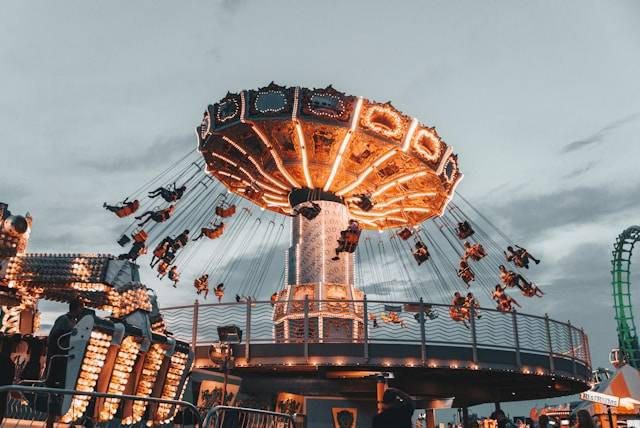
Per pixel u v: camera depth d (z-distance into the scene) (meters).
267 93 26.28
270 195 32.31
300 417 21.25
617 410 31.64
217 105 28.06
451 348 20.39
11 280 9.62
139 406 9.27
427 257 29.78
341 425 21.36
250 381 21.67
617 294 69.31
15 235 9.07
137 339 9.23
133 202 26.34
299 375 22.20
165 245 27.31
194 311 20.77
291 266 28.78
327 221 28.97
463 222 29.56
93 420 8.37
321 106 26.02
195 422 8.09
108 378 8.80
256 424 8.39
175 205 27.45
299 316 26.03
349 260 28.86
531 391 27.38
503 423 21.94
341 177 29.22
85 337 8.45
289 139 27.78
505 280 27.81
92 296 9.99
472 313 21.03
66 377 8.29
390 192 31.11
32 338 9.14
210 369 19.73
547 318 23.19
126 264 9.87
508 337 21.53
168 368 10.02
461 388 25.08
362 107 26.12
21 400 8.11
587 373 25.44
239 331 17.75
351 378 21.73
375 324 20.42
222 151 29.77
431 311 20.73
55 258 9.74
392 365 19.69
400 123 26.67
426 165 27.81
